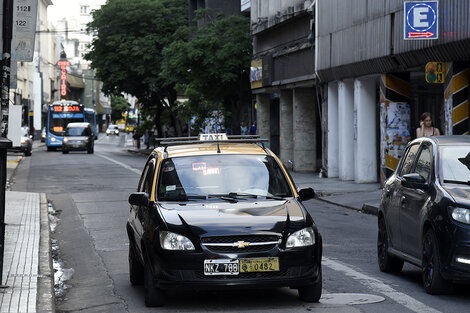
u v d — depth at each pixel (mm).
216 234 8000
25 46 10758
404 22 20953
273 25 36812
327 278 10227
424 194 9359
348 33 27547
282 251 8000
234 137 10523
